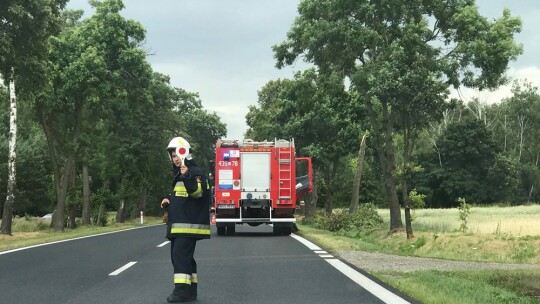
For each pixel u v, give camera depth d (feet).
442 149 274.77
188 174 26.76
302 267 42.27
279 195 83.35
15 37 82.84
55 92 123.95
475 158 271.49
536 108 304.71
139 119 185.78
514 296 30.60
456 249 67.92
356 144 146.72
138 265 43.98
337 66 100.68
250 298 29.01
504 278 38.91
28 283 34.60
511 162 270.87
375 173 265.75
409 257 53.42
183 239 27.35
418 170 83.15
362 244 66.69
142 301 28.32
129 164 183.42
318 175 211.41
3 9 78.89
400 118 90.99
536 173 289.94
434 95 87.30
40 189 234.17
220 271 39.96
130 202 204.85
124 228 127.24
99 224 164.55
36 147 235.40
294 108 160.35
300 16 104.42
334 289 31.91
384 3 92.63
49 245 65.67
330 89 102.73
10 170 102.22
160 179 206.59
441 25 98.78
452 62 91.76
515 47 92.12
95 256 51.42
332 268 41.65
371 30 94.07
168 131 209.97
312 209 174.29
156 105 198.49
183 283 27.40
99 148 166.09
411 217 82.17
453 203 276.21
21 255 52.90
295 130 157.48
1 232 101.24
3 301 28.53
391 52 91.30
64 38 123.44
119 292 31.12
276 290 31.58
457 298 28.25
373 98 95.09
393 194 98.73
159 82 201.26
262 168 83.92
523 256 59.16
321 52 100.78
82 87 124.36
